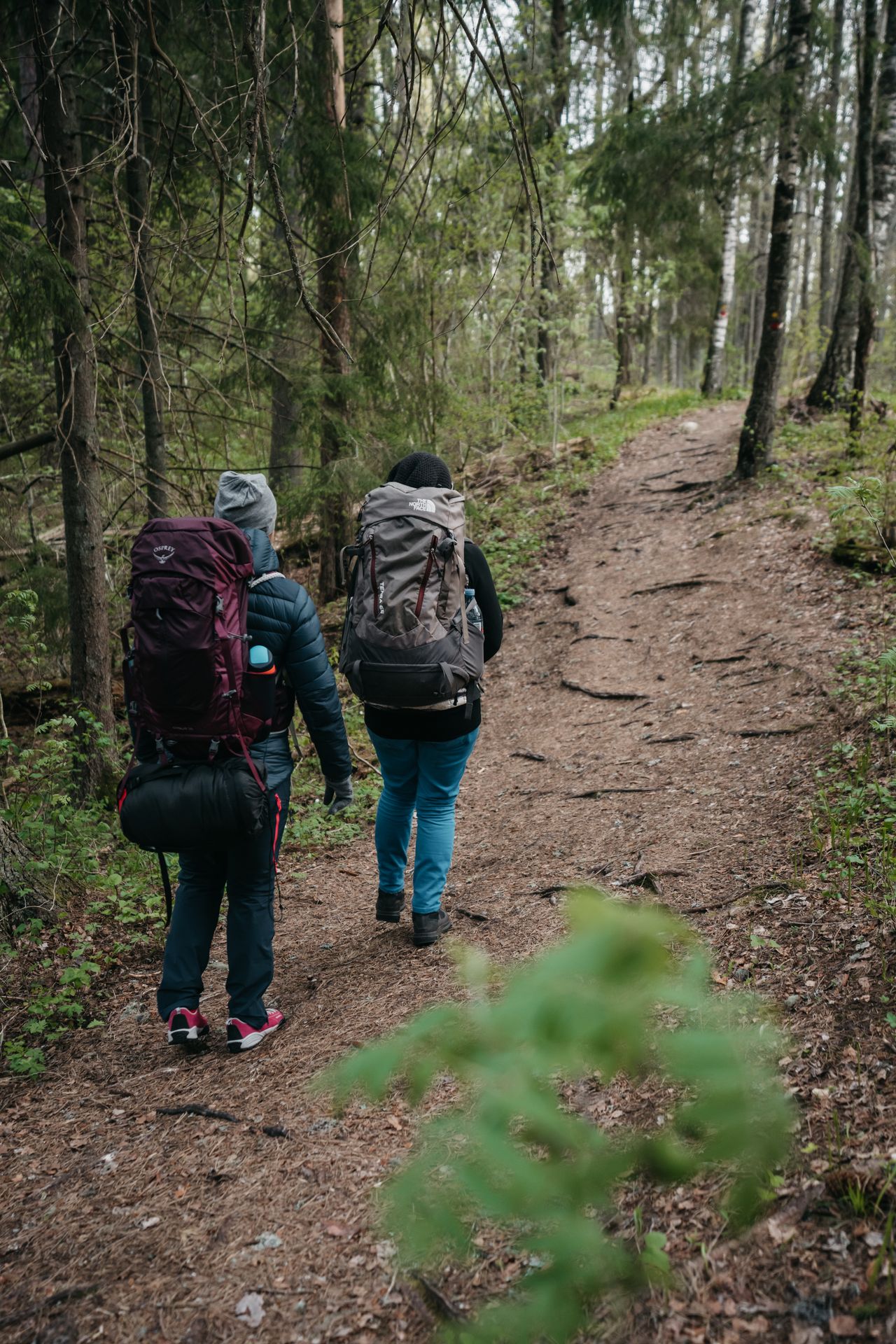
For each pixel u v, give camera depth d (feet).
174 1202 7.47
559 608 31.48
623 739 19.88
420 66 12.38
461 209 35.78
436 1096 8.09
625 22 39.11
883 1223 5.69
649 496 40.34
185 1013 9.77
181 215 18.17
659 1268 5.47
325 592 34.22
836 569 24.93
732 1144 2.51
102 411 24.99
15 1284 6.69
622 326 74.18
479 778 20.29
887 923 9.50
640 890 12.32
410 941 12.17
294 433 28.14
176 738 9.13
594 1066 2.65
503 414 45.78
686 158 34.40
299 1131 8.11
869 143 35.88
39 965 12.74
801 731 16.71
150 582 8.91
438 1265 6.04
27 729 26.71
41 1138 8.86
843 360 42.78
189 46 20.99
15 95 17.57
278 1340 5.84
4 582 26.58
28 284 17.81
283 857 17.24
